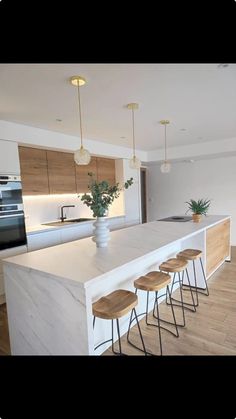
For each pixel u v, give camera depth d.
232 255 4.80
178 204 6.36
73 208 4.71
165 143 4.98
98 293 2.02
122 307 1.60
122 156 5.15
